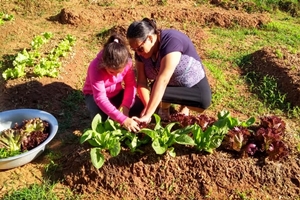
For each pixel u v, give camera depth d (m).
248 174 1.70
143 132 1.70
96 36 3.13
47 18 3.47
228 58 2.79
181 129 1.76
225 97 2.38
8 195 1.67
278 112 2.24
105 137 1.72
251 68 2.67
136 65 1.89
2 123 1.94
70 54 2.74
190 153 1.74
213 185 1.68
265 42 3.06
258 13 3.62
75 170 1.74
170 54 1.68
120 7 3.64
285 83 2.39
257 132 1.75
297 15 3.67
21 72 2.39
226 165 1.70
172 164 1.71
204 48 2.94
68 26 3.31
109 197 1.67
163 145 1.71
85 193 1.69
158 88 1.68
